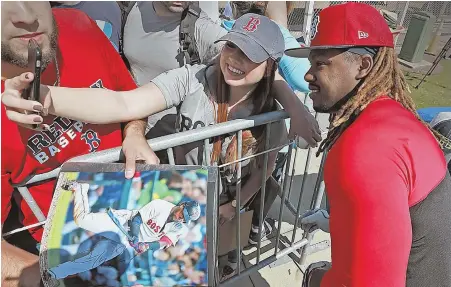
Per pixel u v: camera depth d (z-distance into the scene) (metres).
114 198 1.16
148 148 1.48
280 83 1.89
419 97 5.70
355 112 1.32
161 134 2.24
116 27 2.54
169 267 1.06
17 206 1.53
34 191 1.48
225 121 1.78
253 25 1.64
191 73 1.76
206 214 1.13
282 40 1.71
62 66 1.53
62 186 1.20
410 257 1.30
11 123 1.34
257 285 2.62
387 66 1.29
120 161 1.47
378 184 1.11
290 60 2.27
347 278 1.19
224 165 1.68
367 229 1.11
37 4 1.23
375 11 1.33
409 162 1.14
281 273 2.70
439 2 6.97
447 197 1.23
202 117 1.77
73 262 1.04
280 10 3.15
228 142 1.78
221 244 2.06
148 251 1.06
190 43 2.30
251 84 1.69
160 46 2.35
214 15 2.75
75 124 1.51
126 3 2.73
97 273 1.04
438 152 1.23
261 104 1.79
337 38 1.27
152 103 1.66
